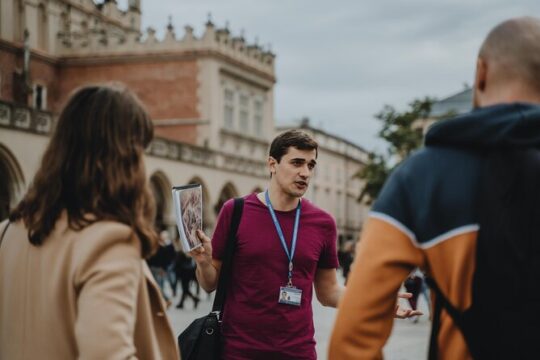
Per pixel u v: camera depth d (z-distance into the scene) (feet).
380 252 7.60
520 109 7.62
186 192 13.37
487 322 7.36
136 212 8.20
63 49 143.33
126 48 143.54
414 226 7.64
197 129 141.49
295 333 14.16
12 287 8.25
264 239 14.34
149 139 8.66
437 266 7.60
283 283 14.26
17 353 8.04
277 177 14.75
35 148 92.73
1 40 124.36
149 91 143.74
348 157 277.64
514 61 7.89
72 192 8.18
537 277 7.33
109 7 160.45
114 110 8.37
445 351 7.64
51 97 140.77
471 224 7.48
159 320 8.63
